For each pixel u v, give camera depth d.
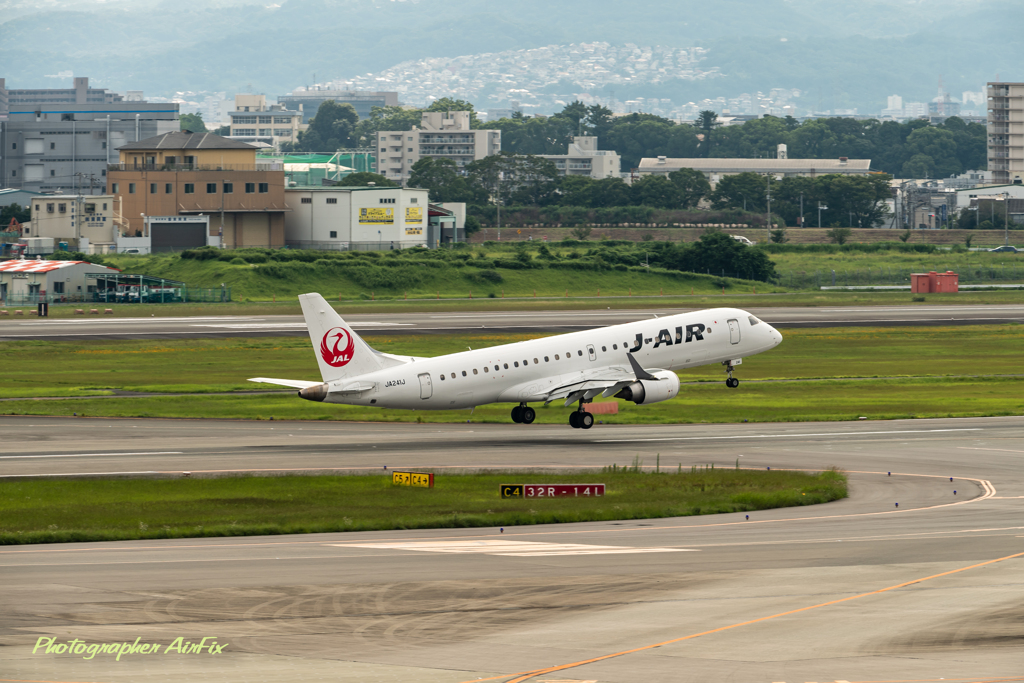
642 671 85.88
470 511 168.75
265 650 91.62
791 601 107.50
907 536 143.50
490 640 94.62
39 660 88.69
